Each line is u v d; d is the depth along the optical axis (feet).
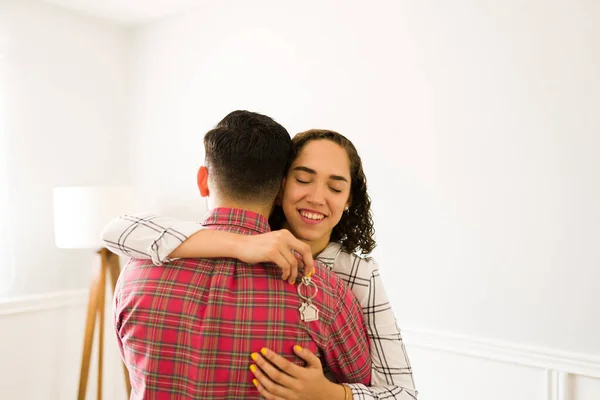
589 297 5.81
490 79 6.57
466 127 6.77
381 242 7.61
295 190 3.05
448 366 6.91
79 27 10.52
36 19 9.80
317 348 2.47
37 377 9.49
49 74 10.00
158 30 10.96
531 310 6.23
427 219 7.13
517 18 6.37
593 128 5.81
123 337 2.50
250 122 2.73
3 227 9.28
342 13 8.08
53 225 10.03
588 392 5.80
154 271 2.46
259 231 2.64
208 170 2.74
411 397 2.83
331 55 8.20
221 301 2.30
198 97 10.21
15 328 9.20
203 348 2.25
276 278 2.42
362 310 3.08
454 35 6.89
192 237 2.45
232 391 2.27
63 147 10.23
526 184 6.27
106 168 11.00
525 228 6.28
